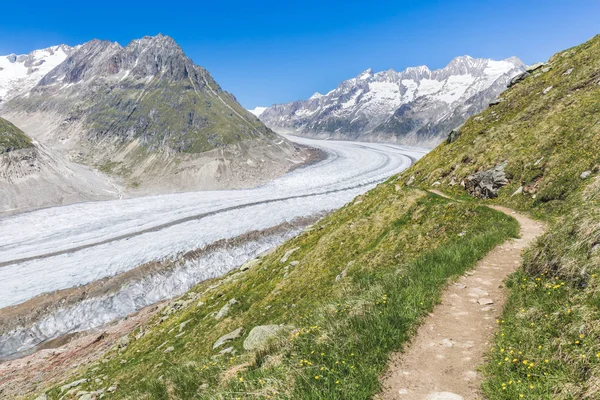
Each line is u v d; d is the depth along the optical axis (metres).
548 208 20.89
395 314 9.02
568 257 8.76
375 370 6.97
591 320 6.31
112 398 16.81
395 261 17.86
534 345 6.77
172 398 10.93
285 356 8.28
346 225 26.08
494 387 6.10
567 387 5.41
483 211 20.06
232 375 9.24
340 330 8.64
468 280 11.78
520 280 10.30
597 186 11.10
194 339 21.22
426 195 23.64
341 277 18.83
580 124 24.55
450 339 8.14
